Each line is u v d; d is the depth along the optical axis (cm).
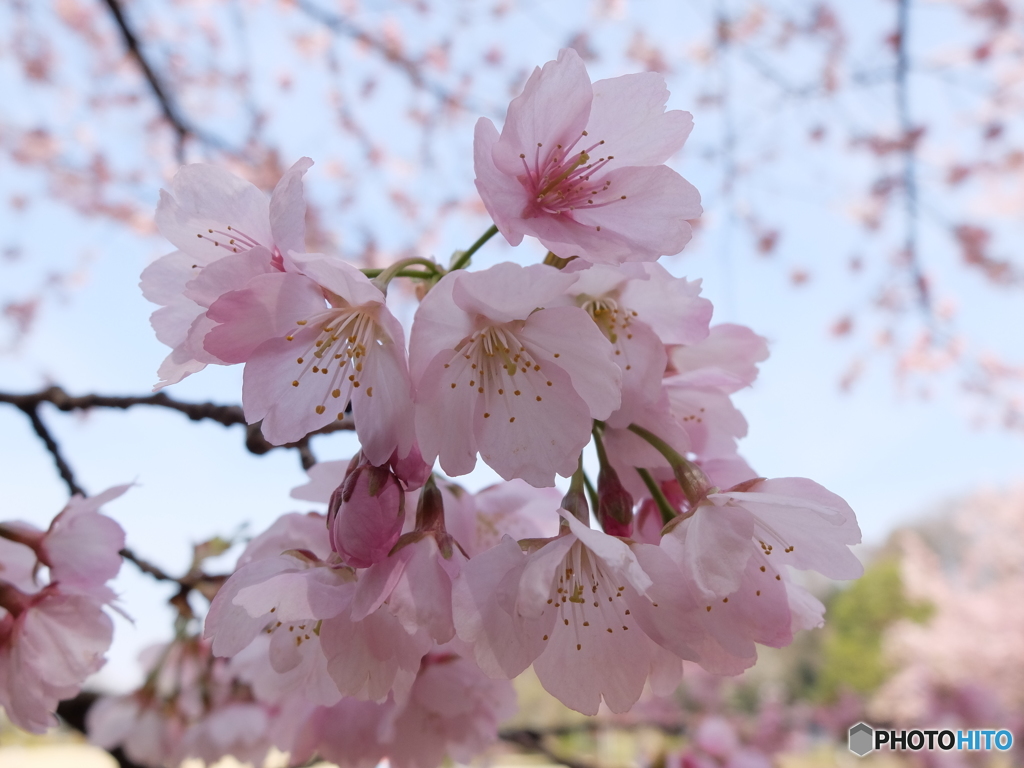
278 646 13
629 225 13
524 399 12
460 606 11
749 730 71
